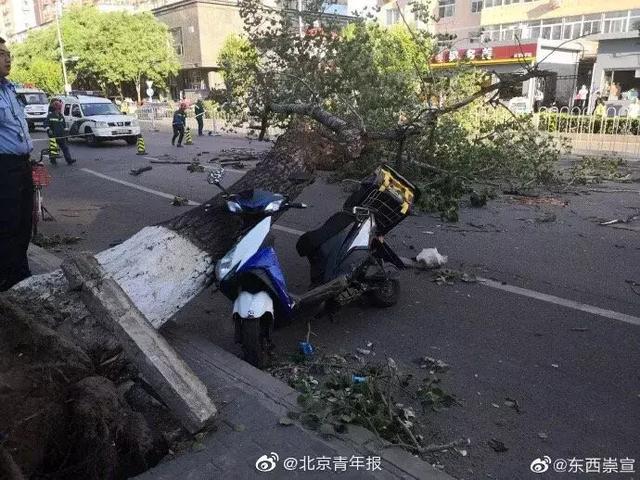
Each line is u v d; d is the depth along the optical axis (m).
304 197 10.50
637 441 3.34
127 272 3.93
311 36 7.72
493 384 3.96
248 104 7.76
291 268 6.50
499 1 37.88
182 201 10.05
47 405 2.58
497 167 10.73
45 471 2.62
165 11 48.88
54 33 46.69
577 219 8.68
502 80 6.52
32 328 2.68
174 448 3.03
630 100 21.22
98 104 21.62
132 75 43.34
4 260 4.72
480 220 8.66
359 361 4.29
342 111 7.95
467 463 3.13
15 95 4.68
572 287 5.81
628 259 6.70
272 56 7.76
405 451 3.04
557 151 11.81
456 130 9.70
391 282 5.34
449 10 40.62
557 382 3.98
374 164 9.70
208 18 46.22
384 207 5.25
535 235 7.79
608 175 12.48
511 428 3.45
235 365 3.84
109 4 56.38
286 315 4.10
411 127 6.87
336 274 4.72
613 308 5.27
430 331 4.82
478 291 5.72
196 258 4.19
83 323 3.29
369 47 8.53
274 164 5.27
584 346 4.52
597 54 25.27
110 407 2.72
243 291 3.92
